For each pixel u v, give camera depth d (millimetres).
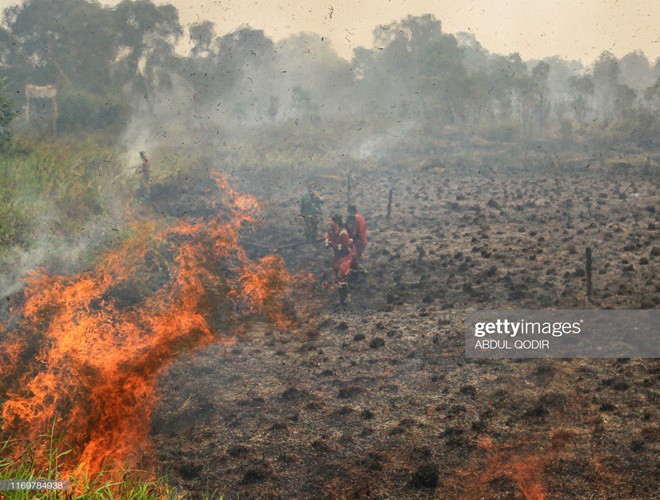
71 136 34406
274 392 7609
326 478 5781
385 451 6184
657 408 6656
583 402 6945
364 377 7980
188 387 7625
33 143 23141
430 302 11031
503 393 7293
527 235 15406
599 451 5926
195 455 6188
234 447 6277
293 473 5871
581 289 11141
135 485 4883
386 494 5477
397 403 7262
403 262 13641
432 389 7598
